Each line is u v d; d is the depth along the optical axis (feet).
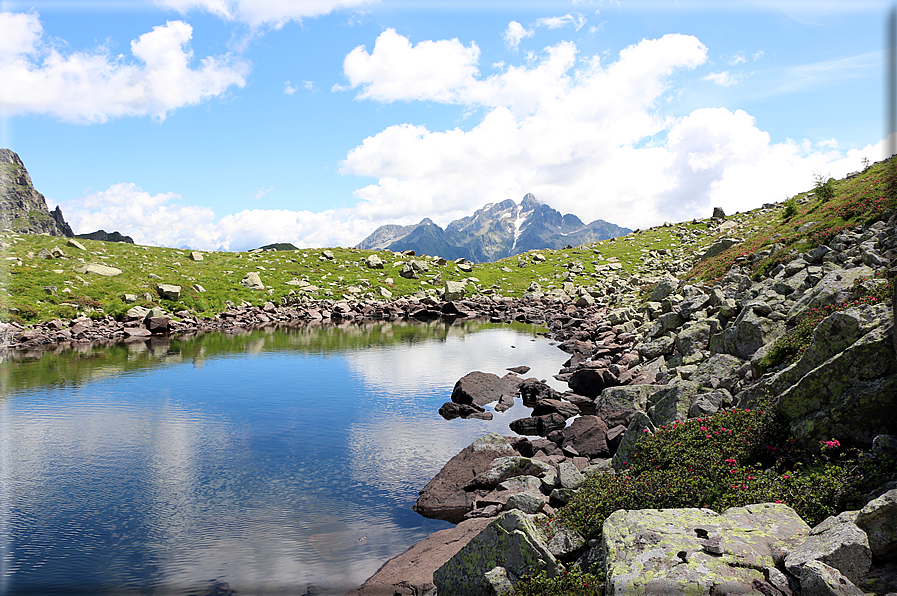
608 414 72.90
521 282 313.53
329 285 269.64
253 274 254.06
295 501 51.85
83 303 180.34
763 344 65.00
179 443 68.69
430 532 45.88
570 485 47.44
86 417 79.87
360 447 67.92
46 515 48.14
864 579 23.40
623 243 396.57
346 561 40.40
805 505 30.99
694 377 64.85
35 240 239.71
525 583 28.55
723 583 23.18
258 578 37.58
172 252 280.31
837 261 88.22
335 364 123.95
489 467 55.16
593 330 166.30
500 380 99.96
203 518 47.93
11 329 153.17
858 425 35.65
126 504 50.65
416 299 265.13
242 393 95.61
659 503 34.94
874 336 36.35
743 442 41.24
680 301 133.59
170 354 135.33
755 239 186.60
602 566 28.25
